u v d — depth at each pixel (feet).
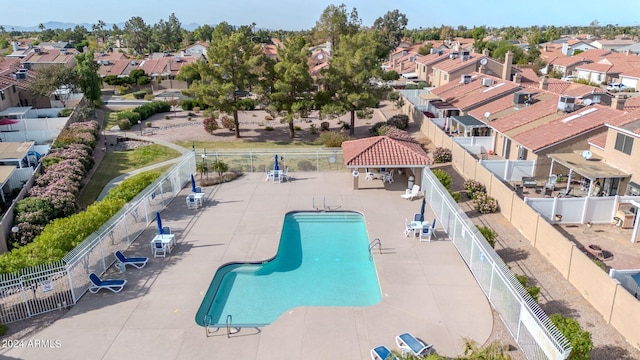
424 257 68.85
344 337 50.62
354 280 65.87
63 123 166.50
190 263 67.87
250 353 48.26
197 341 50.34
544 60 320.50
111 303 57.77
